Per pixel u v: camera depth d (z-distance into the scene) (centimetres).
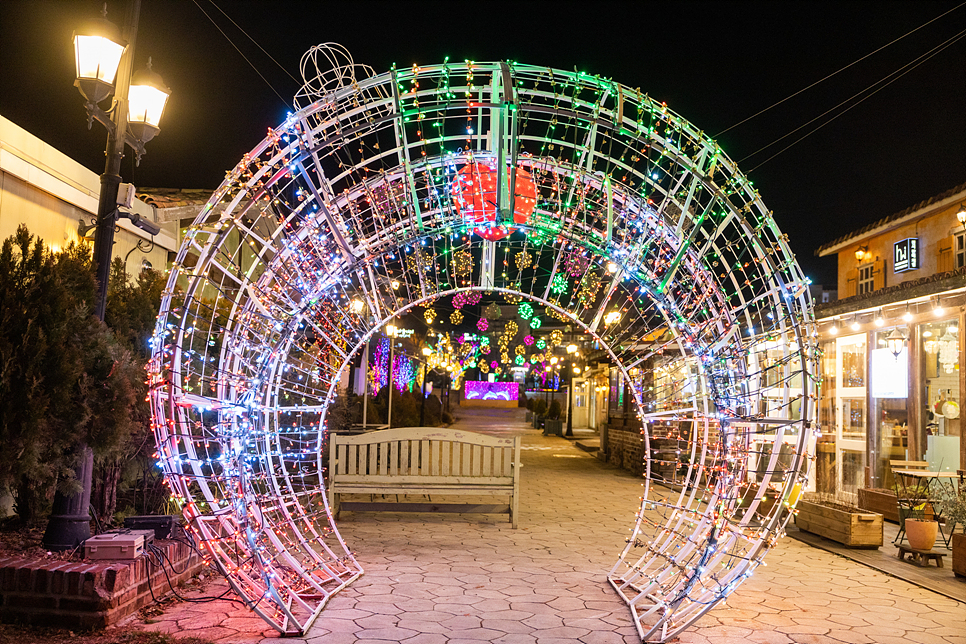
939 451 888
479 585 564
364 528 801
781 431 509
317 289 553
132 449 584
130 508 648
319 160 495
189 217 1077
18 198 706
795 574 633
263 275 535
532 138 520
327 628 452
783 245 484
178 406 467
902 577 617
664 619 447
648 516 911
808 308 488
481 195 493
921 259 1266
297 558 634
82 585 424
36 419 459
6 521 599
